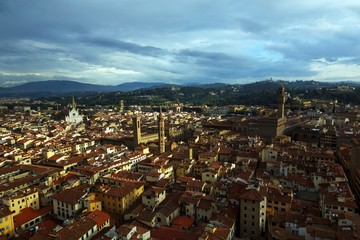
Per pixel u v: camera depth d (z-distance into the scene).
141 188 164.00
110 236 104.88
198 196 143.25
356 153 189.50
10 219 124.56
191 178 174.00
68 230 111.31
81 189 155.50
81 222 118.50
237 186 153.50
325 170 179.62
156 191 150.12
